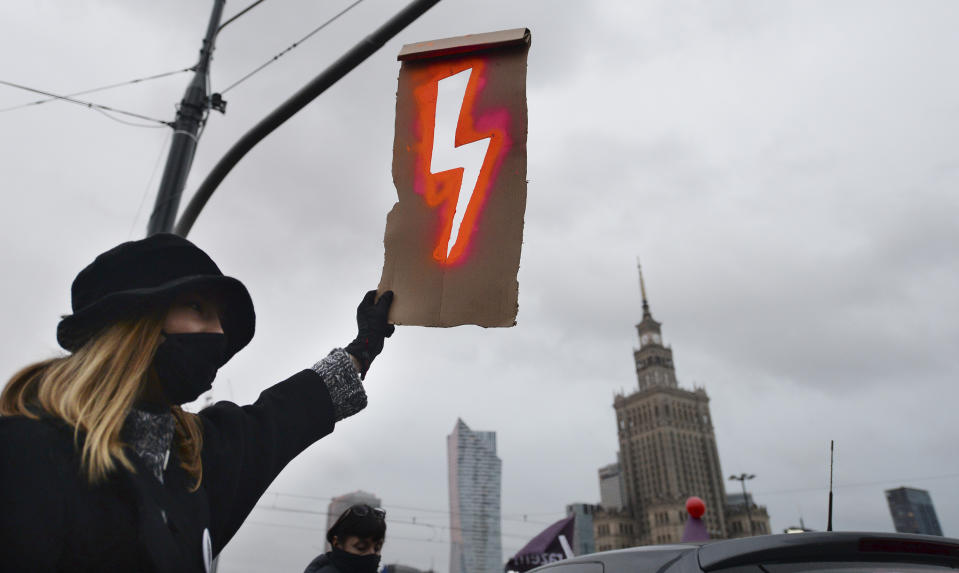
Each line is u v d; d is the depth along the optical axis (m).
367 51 5.14
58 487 0.91
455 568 135.88
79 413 0.98
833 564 2.06
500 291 2.00
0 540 0.85
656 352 144.25
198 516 1.11
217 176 5.74
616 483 170.12
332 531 3.63
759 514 119.62
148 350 1.12
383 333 1.98
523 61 2.38
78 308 1.26
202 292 1.30
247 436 1.38
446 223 2.17
